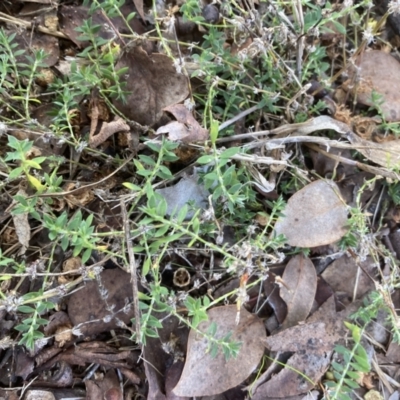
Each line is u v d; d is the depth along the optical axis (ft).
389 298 0.68
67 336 0.70
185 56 0.76
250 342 0.72
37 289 0.72
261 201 0.76
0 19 0.78
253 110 0.76
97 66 0.71
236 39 0.80
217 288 0.75
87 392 0.71
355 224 0.71
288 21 0.76
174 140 0.68
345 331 0.75
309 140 0.74
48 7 0.80
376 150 0.77
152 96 0.73
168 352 0.70
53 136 0.68
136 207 0.72
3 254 0.69
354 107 0.85
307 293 0.76
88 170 0.74
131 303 0.68
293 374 0.73
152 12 0.76
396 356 0.78
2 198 0.72
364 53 0.86
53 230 0.61
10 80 0.76
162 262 0.75
